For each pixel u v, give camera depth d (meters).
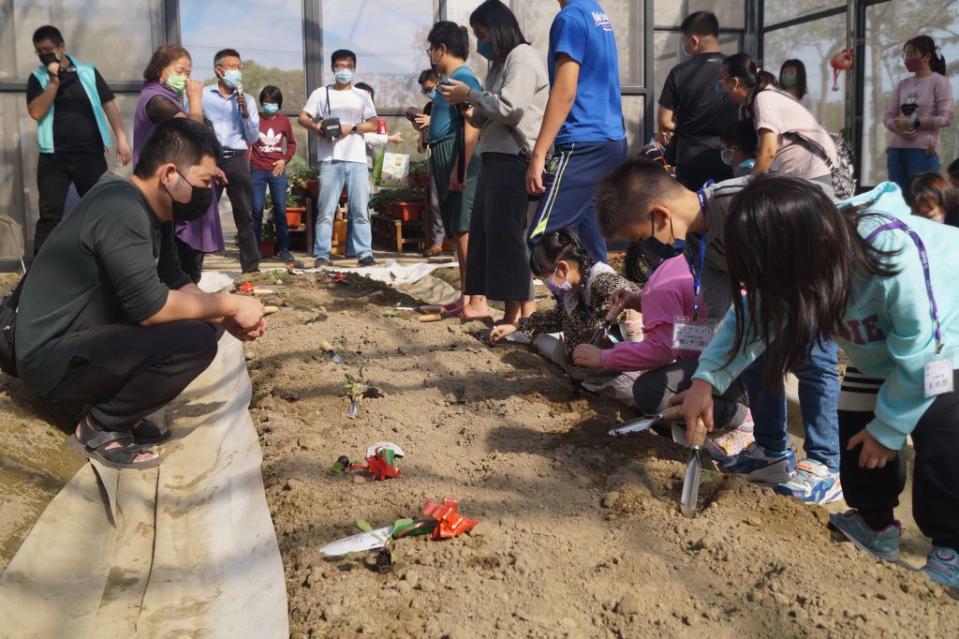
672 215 3.35
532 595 2.80
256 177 10.02
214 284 8.67
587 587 2.85
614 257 9.88
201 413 4.69
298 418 4.46
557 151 5.41
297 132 11.70
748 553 3.04
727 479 3.62
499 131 5.86
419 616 2.68
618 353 4.07
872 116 10.90
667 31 12.13
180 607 2.90
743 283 2.65
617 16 11.90
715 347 3.25
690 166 7.26
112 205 3.80
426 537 3.18
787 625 2.65
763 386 2.68
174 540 3.35
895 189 2.96
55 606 2.88
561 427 4.32
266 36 11.38
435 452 4.00
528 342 5.80
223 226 12.20
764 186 2.53
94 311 3.93
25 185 10.38
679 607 2.75
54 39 8.34
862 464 3.07
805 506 3.48
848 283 2.59
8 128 10.27
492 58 6.07
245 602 2.87
